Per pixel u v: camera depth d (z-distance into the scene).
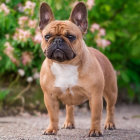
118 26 12.09
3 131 6.86
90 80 6.25
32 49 10.34
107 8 11.66
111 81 7.23
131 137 6.08
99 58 7.04
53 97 6.52
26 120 9.09
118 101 12.38
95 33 10.07
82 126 7.88
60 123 8.36
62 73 6.28
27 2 9.22
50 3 8.82
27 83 11.01
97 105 6.27
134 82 13.17
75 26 6.33
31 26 9.30
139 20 12.23
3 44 10.30
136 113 10.99
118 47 12.34
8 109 10.29
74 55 6.12
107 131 6.91
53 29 6.18
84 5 6.59
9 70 10.95
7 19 9.83
